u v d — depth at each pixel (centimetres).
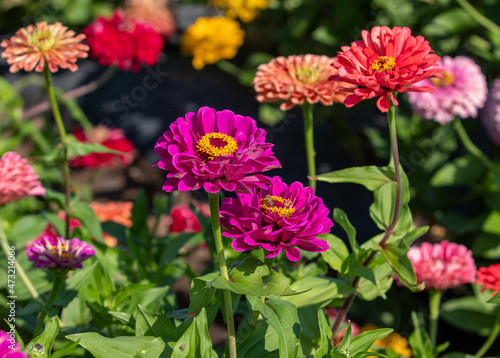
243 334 147
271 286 122
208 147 115
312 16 395
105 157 337
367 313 305
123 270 210
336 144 404
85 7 486
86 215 213
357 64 133
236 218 121
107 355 134
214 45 380
